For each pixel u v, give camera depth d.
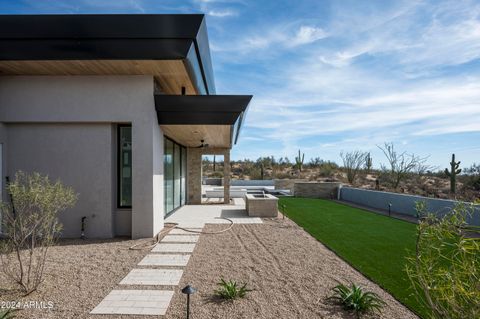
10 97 7.52
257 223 9.65
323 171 33.41
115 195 7.92
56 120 7.52
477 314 2.24
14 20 6.46
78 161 7.68
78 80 7.57
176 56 6.59
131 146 8.05
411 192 18.22
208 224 9.44
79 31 6.52
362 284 4.57
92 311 3.69
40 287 4.42
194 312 3.64
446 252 5.23
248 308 3.75
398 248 6.62
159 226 8.23
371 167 25.61
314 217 11.01
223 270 5.18
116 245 6.87
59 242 7.14
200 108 7.72
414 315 3.59
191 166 15.40
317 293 4.21
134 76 7.61
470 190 16.67
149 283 4.60
